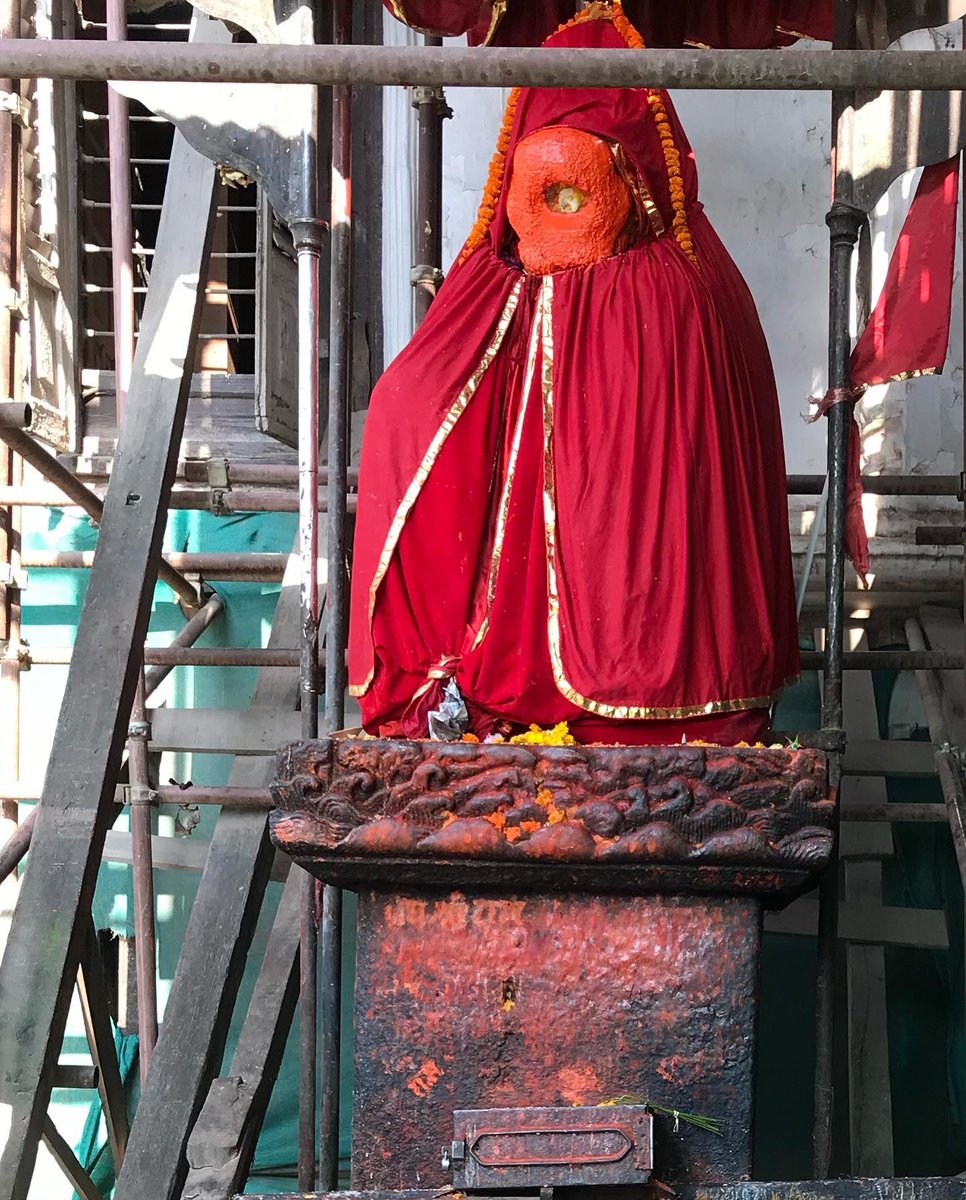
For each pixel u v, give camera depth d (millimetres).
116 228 4090
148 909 4238
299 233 3322
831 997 3004
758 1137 4875
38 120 5426
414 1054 2512
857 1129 4379
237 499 4902
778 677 2838
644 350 2818
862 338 3395
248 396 5887
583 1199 2361
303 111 3369
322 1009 3242
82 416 5754
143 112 6707
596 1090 2484
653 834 2434
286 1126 5188
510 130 3127
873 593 5086
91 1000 4254
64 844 3299
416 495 2826
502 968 2521
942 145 3330
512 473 2832
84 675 3521
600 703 2654
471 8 3982
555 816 2451
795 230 5855
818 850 2457
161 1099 3629
